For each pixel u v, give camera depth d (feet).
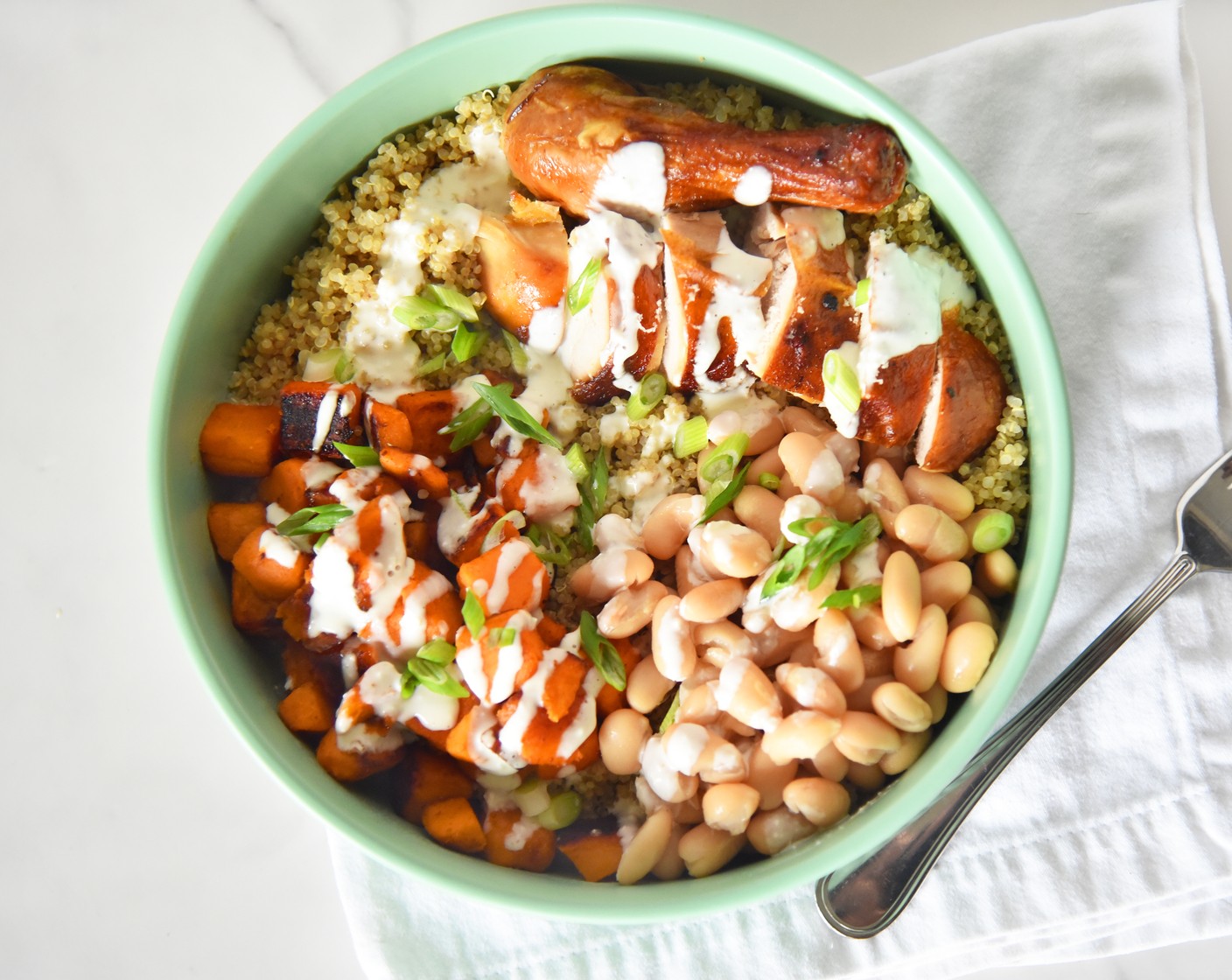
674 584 1.47
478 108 1.45
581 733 1.39
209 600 1.39
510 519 1.43
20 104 1.59
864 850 1.31
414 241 1.45
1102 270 1.53
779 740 1.35
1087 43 1.52
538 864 1.41
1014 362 1.43
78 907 1.55
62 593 1.57
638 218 1.45
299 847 1.56
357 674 1.42
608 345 1.45
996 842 1.50
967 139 1.53
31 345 1.59
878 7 1.58
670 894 1.33
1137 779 1.50
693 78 1.45
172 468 1.37
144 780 1.56
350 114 1.40
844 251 1.43
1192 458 1.51
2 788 1.56
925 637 1.37
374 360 1.46
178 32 1.59
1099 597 1.51
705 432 1.46
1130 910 1.49
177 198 1.59
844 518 1.43
